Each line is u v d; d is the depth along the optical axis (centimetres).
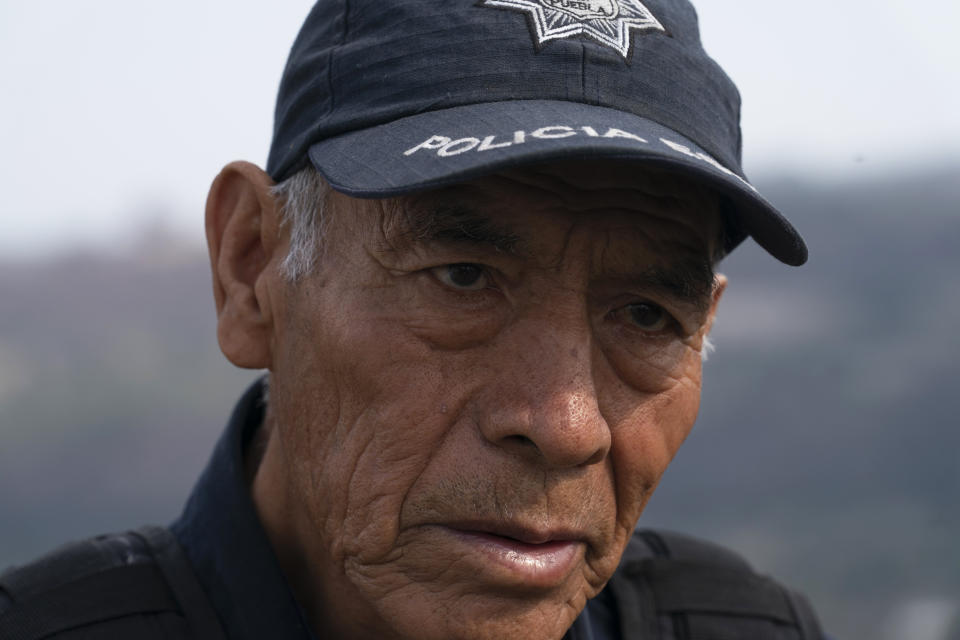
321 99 144
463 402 132
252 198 155
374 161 127
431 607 134
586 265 133
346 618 157
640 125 129
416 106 132
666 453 150
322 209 141
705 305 148
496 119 126
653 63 136
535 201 129
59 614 148
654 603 193
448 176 117
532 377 129
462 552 132
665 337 148
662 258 138
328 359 138
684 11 150
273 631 151
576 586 142
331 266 139
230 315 156
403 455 133
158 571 158
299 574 159
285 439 149
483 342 133
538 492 131
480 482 130
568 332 132
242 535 156
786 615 202
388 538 135
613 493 144
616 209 132
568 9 136
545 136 120
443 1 136
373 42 138
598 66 132
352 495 137
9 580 154
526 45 132
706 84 143
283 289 147
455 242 129
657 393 146
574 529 135
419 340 132
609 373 142
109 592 152
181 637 151
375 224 134
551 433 125
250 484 172
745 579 205
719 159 138
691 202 139
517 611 134
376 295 134
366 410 136
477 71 131
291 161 145
